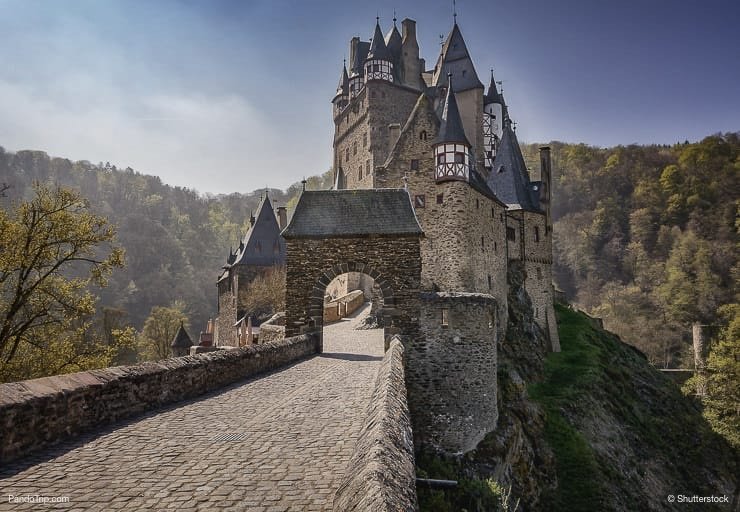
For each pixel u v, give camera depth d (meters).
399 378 11.06
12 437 7.41
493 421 23.75
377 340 27.86
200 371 12.71
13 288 21.64
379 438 6.20
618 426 36.81
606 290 100.69
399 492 4.86
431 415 22.00
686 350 79.19
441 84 60.56
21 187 112.62
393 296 22.45
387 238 22.70
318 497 5.96
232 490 6.18
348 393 12.50
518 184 51.00
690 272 93.00
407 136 39.56
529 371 40.69
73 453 7.69
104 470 6.93
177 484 6.39
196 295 114.56
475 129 57.78
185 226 138.38
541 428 30.75
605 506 27.08
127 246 115.88
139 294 105.50
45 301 22.17
